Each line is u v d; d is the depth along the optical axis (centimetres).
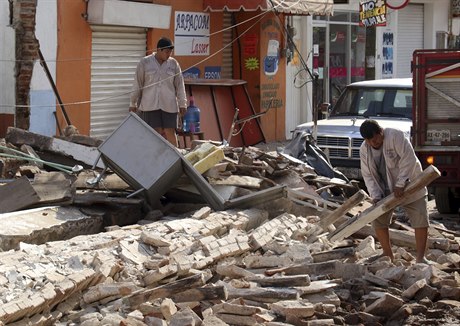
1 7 1922
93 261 927
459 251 1238
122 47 2200
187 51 2405
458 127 1645
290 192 1324
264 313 879
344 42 3192
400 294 989
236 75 2641
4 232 1045
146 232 1027
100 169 1388
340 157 1823
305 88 2931
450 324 918
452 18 3838
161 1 2297
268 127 2695
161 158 1227
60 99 2030
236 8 2392
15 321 795
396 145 1091
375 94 1959
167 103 1734
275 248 1094
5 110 1938
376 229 1143
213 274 1005
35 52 1958
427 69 1645
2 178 1341
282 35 2720
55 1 1997
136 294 874
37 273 866
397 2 2798
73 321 848
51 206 1171
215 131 2377
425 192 1125
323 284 973
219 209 1245
